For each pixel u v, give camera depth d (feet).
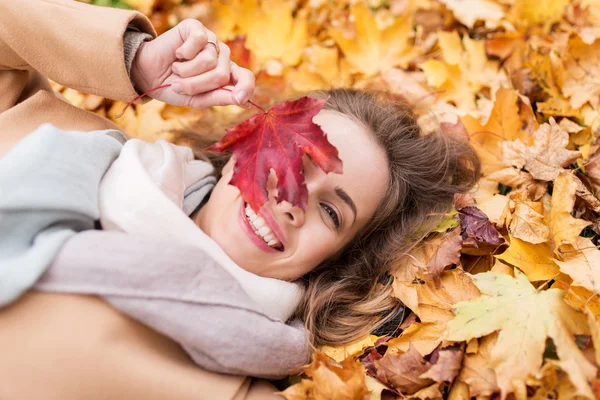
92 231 2.93
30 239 2.82
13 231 2.76
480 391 3.06
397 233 4.23
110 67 3.36
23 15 3.39
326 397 3.14
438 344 3.34
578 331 2.99
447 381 3.21
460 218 3.98
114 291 2.78
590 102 4.52
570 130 4.42
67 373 2.68
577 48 4.66
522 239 3.59
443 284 3.66
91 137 3.29
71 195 2.88
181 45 3.38
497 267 3.66
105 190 3.17
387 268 4.17
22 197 2.70
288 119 2.95
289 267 3.64
